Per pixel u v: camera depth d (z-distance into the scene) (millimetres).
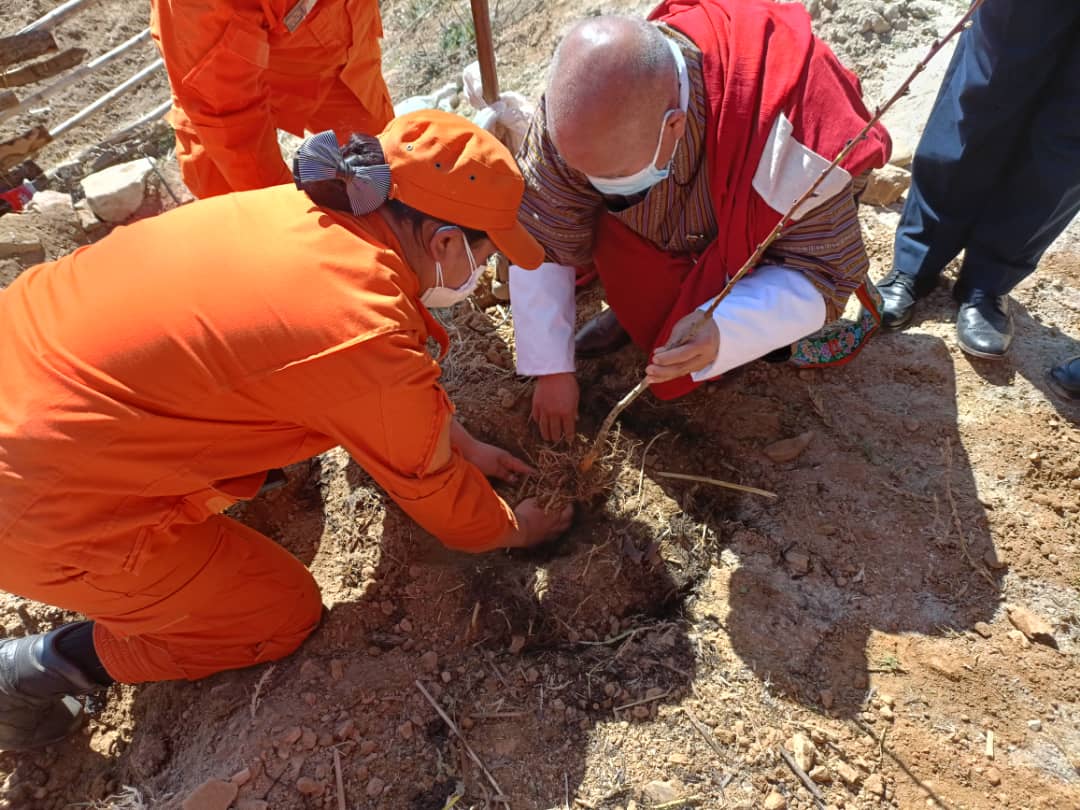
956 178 2404
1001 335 2543
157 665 1961
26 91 5461
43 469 1517
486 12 2646
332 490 2479
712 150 1946
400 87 4703
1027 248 2449
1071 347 2613
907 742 1860
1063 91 2117
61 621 2305
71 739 2139
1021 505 2254
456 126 1614
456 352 2764
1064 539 2184
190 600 1831
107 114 5523
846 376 2584
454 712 1941
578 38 1732
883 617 2070
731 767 1825
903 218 2691
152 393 1522
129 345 1513
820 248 2014
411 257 1684
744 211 1999
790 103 1899
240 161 2297
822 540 2225
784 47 1942
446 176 1558
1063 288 2795
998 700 1924
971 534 2203
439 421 1685
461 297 1849
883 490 2311
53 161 5176
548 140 2078
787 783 1803
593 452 2268
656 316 2410
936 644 2016
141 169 3637
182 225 1604
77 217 3545
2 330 1605
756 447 2453
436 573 2256
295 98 2547
